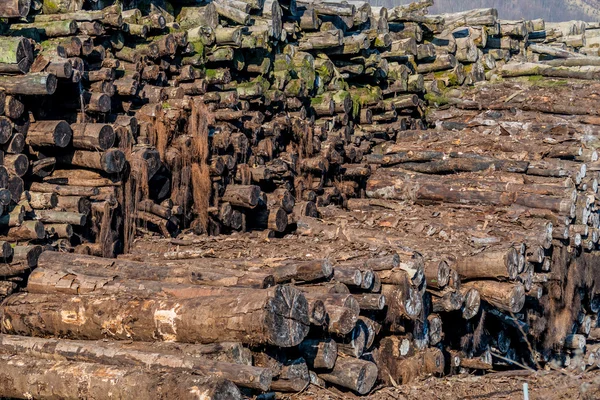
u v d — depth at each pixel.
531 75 40.41
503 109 37.62
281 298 16.78
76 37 22.64
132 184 23.77
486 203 30.67
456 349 24.70
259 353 17.50
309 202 30.03
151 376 15.66
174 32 26.88
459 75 39.34
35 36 22.38
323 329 18.53
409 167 34.62
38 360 17.14
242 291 17.28
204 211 26.53
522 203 29.95
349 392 19.14
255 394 17.30
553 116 36.12
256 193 27.19
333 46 32.81
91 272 20.42
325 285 20.16
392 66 37.09
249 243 24.72
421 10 37.66
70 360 17.31
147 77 25.52
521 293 24.02
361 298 20.70
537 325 28.88
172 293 18.48
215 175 26.77
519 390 19.91
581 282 31.67
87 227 22.80
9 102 20.53
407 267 21.44
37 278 20.05
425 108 38.72
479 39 40.69
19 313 19.30
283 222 28.34
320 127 32.25
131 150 23.66
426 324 22.72
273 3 30.55
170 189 25.89
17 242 20.84
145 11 27.23
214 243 24.55
